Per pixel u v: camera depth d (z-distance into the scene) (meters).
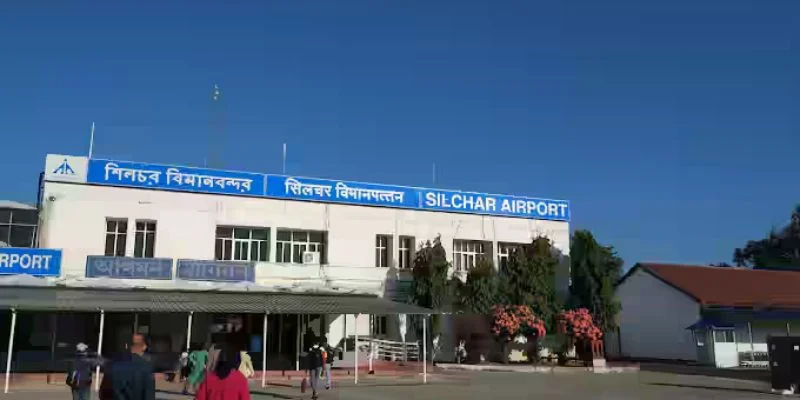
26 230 30.81
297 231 35.75
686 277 44.53
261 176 34.94
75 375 13.36
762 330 41.12
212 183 33.84
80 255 30.66
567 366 35.44
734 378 30.41
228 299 28.33
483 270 37.44
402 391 22.98
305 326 33.88
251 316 32.91
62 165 31.12
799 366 23.48
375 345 34.28
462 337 36.44
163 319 30.70
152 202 32.53
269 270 34.06
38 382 23.95
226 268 32.88
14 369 27.20
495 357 36.25
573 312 36.88
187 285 31.84
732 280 46.19
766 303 41.59
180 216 32.97
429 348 35.81
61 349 29.00
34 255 29.61
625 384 26.86
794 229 74.19
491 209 40.34
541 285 38.06
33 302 23.48
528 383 26.66
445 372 31.41
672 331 42.19
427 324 35.78
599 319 39.16
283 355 32.44
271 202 35.00
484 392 22.91
